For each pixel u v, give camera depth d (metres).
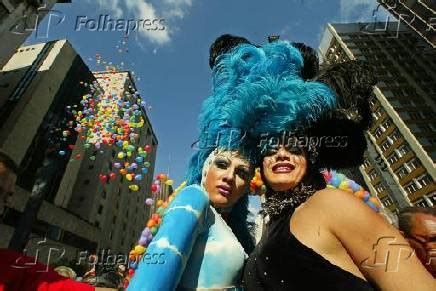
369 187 35.78
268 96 1.21
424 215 1.49
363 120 1.24
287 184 1.13
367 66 1.31
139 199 55.94
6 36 21.61
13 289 1.52
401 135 32.53
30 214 14.40
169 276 1.14
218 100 1.53
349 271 0.81
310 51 1.59
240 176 1.57
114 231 45.97
